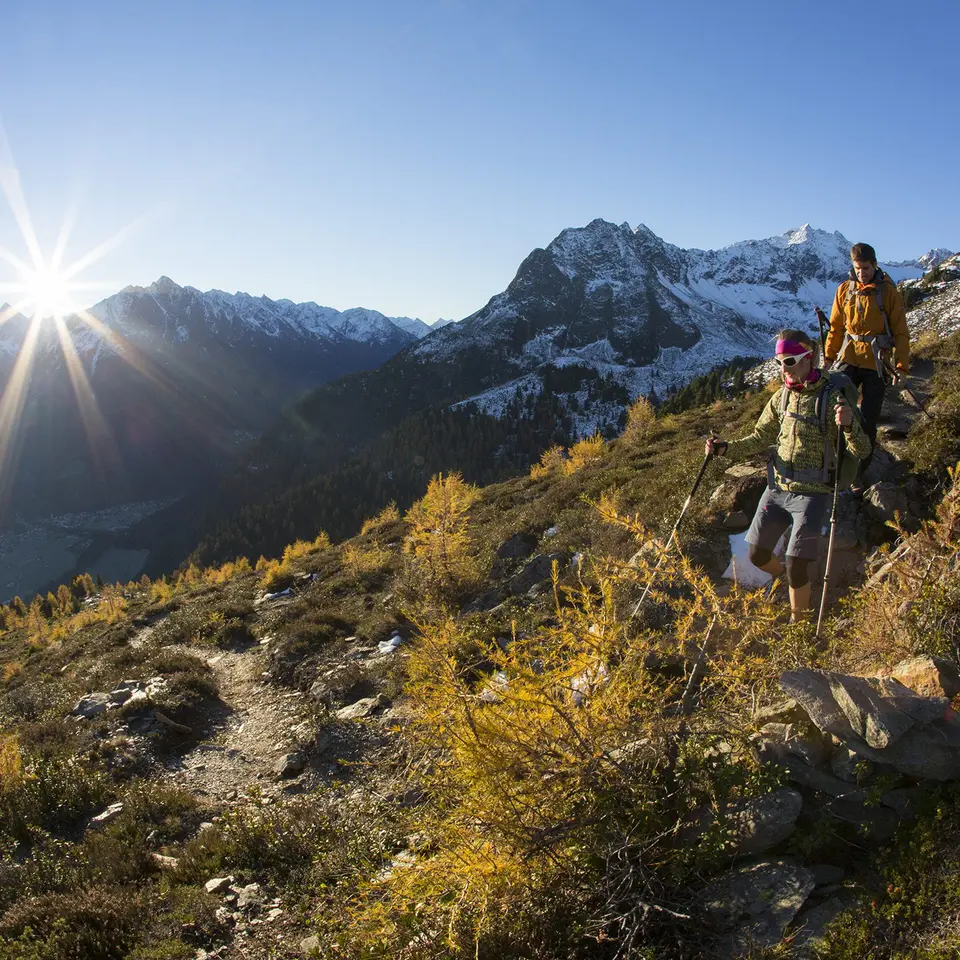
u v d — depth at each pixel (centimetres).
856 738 306
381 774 639
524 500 1853
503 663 379
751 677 389
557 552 1093
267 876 574
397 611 1265
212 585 2752
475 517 1791
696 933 287
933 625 359
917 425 757
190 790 831
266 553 14150
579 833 334
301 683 1141
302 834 613
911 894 261
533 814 337
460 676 403
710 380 12238
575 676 388
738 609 439
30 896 581
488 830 337
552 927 314
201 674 1270
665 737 356
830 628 431
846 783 311
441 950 329
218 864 609
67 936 505
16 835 738
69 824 773
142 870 623
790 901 281
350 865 506
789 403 485
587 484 1416
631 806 343
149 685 1210
